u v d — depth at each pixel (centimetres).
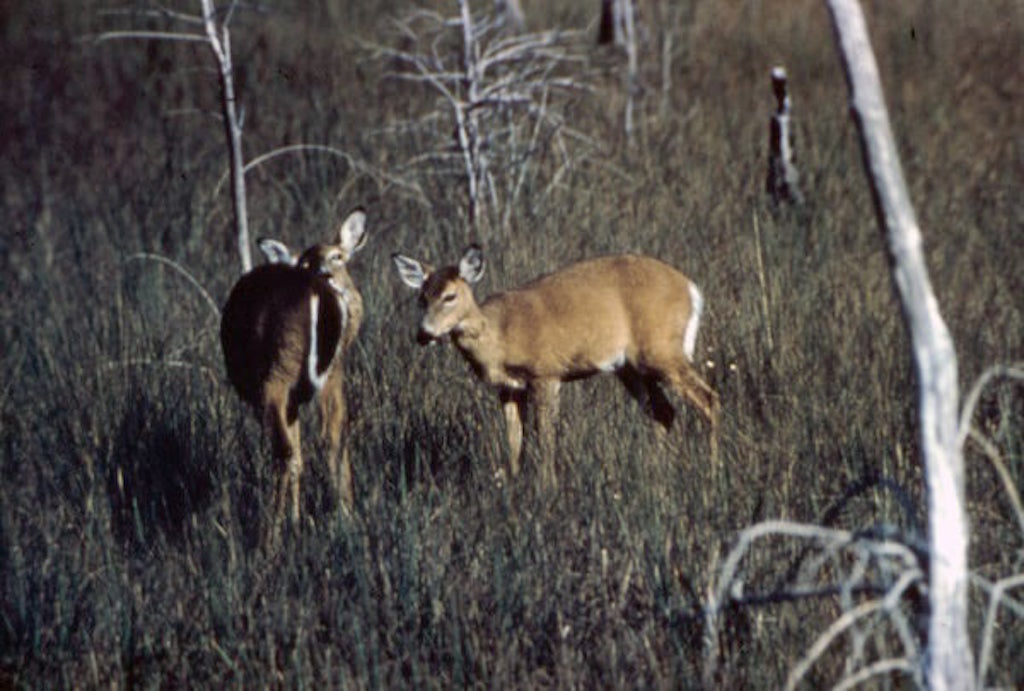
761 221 3997
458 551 2362
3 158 5466
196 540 2411
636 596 2150
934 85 5525
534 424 2877
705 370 2986
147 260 4156
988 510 2267
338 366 2720
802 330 3072
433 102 5125
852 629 1827
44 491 2800
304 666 2038
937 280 3591
